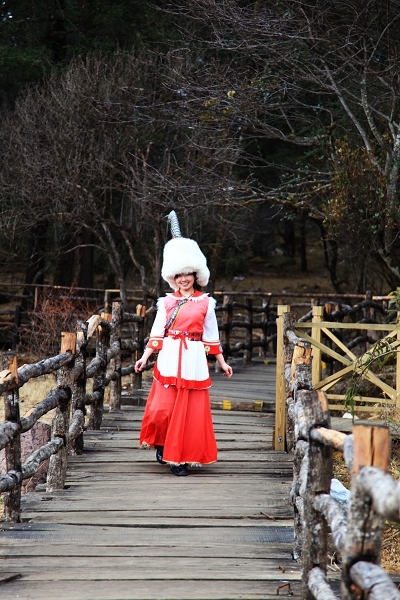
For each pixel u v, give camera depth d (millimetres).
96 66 16844
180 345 6879
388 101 14820
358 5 12953
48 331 16828
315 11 12852
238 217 20484
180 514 5699
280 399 8109
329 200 14148
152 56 17500
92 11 21594
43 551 4875
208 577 4441
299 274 41250
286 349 8016
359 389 12156
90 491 6332
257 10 13195
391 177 13617
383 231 14375
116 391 10164
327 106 17688
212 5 12789
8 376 5297
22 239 22938
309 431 3789
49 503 5961
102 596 4105
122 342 10578
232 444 8242
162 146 19250
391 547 6508
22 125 17938
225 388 12133
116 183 16719
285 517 5684
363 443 2816
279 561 4766
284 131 21438
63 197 16984
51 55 21469
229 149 15562
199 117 14289
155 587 4270
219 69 14250
